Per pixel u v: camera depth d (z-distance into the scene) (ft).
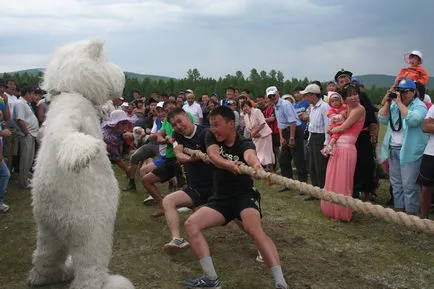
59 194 11.34
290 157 28.17
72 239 11.59
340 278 14.28
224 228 19.02
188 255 16.07
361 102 22.26
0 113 21.15
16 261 15.26
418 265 15.38
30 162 25.73
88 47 12.63
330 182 20.36
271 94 27.66
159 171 19.92
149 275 14.39
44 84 12.81
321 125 23.24
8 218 20.20
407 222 7.81
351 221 20.29
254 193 13.08
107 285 11.37
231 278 14.14
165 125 21.59
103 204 11.72
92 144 10.41
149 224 19.71
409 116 18.70
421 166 17.95
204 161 14.57
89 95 12.39
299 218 20.83
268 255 12.21
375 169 23.58
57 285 13.19
